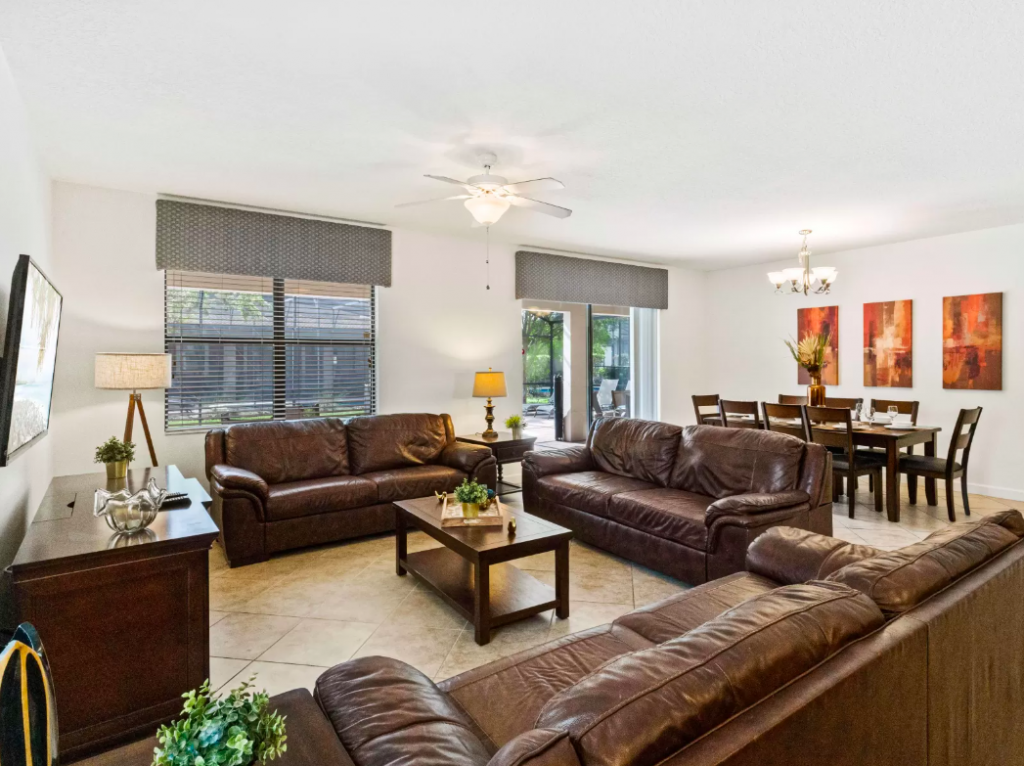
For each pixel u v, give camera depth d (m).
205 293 4.31
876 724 1.02
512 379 5.80
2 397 1.82
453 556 3.34
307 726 1.12
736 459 3.46
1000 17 1.95
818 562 1.99
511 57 2.21
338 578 3.28
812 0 1.86
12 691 0.78
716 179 3.69
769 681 0.91
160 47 2.14
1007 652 1.46
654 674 0.89
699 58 2.22
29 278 1.99
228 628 2.67
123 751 1.03
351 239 4.79
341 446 4.38
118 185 3.81
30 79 2.37
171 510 2.31
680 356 7.17
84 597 1.80
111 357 3.33
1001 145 3.12
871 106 2.64
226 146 3.12
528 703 1.39
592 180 3.71
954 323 5.25
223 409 4.39
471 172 3.54
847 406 5.58
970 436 4.47
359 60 2.23
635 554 3.40
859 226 4.96
